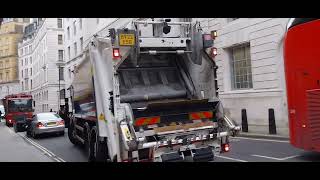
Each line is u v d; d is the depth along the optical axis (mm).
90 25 46188
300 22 9219
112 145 7844
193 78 9203
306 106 9102
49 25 68938
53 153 13430
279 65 18172
